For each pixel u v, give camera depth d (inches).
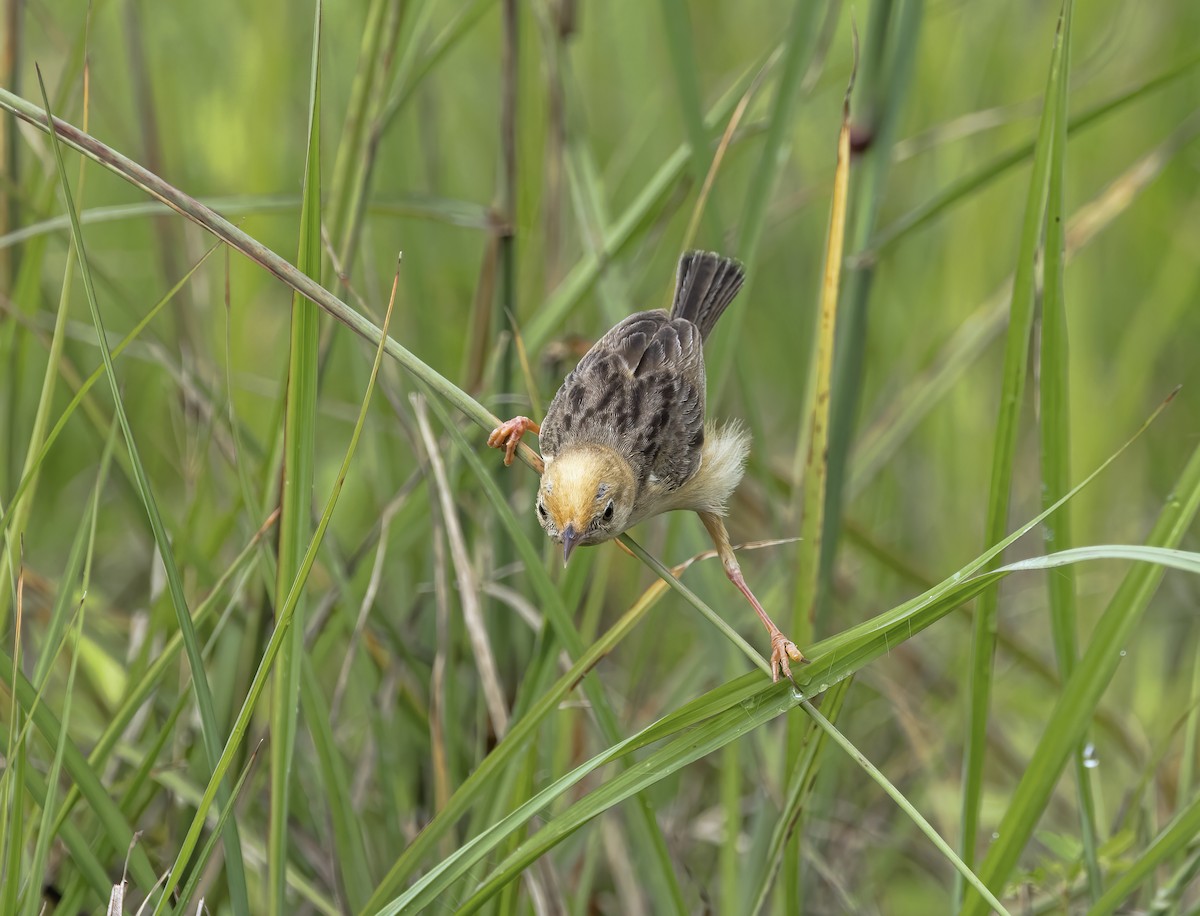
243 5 637.9
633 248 513.3
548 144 522.3
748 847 490.6
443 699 436.8
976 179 420.2
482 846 301.3
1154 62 732.7
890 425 567.5
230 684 453.1
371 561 473.4
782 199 691.4
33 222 450.6
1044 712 616.4
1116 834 411.5
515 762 405.7
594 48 734.5
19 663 315.3
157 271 584.1
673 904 378.0
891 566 540.4
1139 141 730.2
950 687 617.6
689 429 401.4
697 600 318.7
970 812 370.3
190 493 482.3
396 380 531.8
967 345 565.3
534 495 491.2
